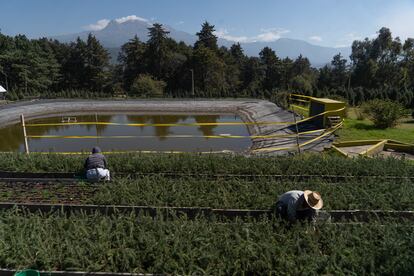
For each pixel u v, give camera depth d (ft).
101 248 16.90
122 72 251.80
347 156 35.37
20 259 16.55
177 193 24.57
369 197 23.90
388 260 15.76
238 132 83.82
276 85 256.73
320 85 244.63
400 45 202.18
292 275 15.31
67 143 72.38
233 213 22.53
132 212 20.72
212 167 31.78
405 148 42.70
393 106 55.47
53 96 148.05
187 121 106.52
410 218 21.85
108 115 119.55
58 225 19.42
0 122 97.25
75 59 241.76
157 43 225.56
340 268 15.39
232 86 235.40
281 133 61.57
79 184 27.84
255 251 16.62
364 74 204.23
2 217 20.86
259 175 30.09
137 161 32.55
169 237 17.81
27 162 32.81
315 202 19.01
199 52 207.41
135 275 15.61
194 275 15.02
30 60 205.26
